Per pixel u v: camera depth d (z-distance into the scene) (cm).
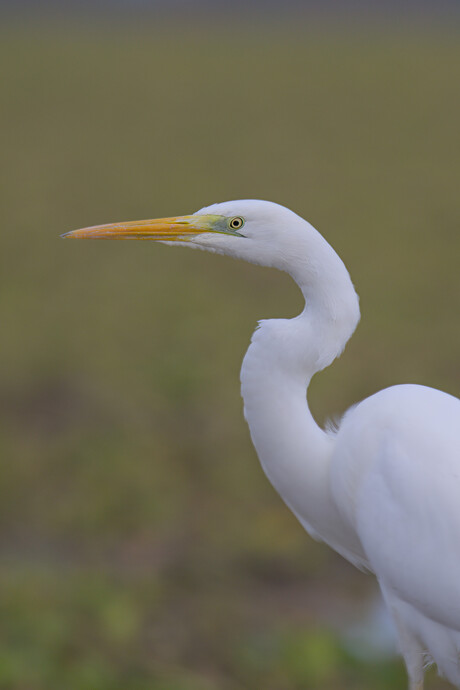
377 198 2444
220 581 675
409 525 400
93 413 963
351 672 559
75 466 834
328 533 479
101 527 745
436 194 2512
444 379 1074
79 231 432
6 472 815
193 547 717
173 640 598
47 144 3366
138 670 561
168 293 1494
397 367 1115
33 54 7456
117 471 823
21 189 2498
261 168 2923
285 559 703
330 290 414
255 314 1367
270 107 4594
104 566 685
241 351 1178
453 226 2092
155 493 791
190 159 3084
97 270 1659
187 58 7538
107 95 4984
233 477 821
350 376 1070
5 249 1798
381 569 420
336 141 3569
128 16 17712
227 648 590
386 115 4331
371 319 1339
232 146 3406
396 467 405
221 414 962
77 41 9481
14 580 637
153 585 654
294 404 438
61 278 1588
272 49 8838
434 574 395
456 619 399
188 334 1250
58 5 19675
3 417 946
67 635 580
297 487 456
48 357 1140
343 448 432
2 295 1459
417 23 15475
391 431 414
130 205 2275
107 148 3319
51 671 545
